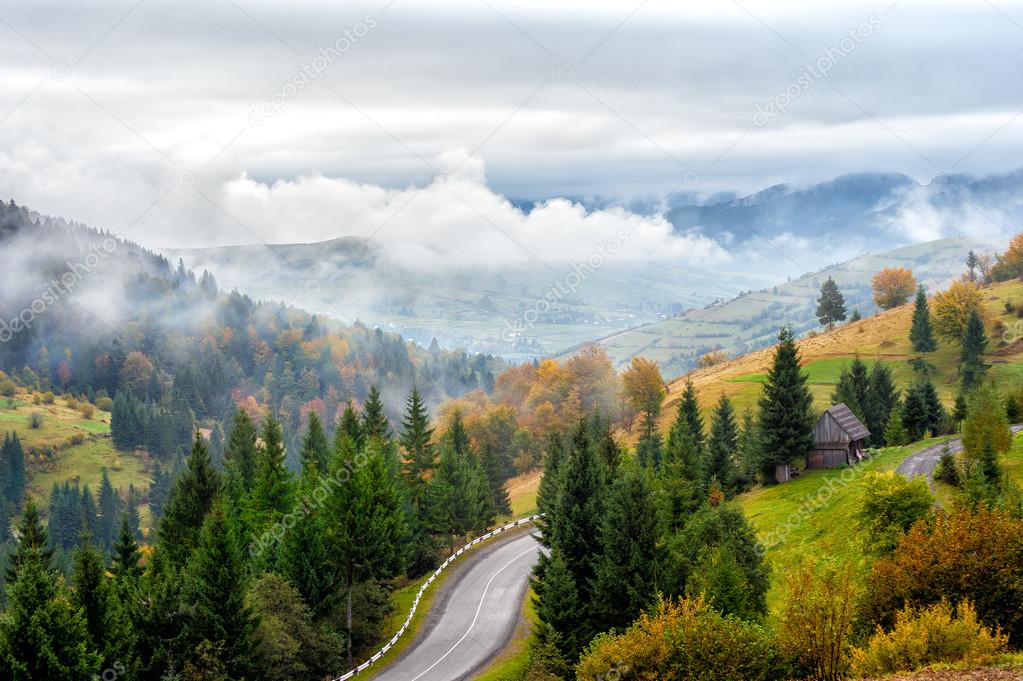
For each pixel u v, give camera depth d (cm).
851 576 3994
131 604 5794
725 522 5478
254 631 5809
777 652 3822
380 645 6956
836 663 3700
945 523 4478
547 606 5697
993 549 3941
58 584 5097
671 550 5631
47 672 4675
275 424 8631
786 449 9631
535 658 5647
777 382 9781
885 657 3500
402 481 9644
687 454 8338
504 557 9162
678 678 3847
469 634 6975
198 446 8450
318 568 6850
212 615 5584
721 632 3866
